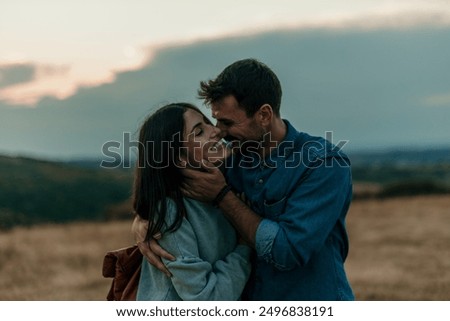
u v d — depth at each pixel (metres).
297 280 3.11
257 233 2.99
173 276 3.04
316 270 3.10
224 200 3.05
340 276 3.15
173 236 3.05
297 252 2.96
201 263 3.00
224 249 3.20
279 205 3.08
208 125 3.11
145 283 3.23
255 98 3.04
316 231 2.98
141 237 3.12
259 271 3.17
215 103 3.09
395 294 10.52
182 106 3.15
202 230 3.11
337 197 3.04
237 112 3.05
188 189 3.10
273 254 2.98
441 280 11.67
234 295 3.10
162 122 3.07
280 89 3.17
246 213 3.04
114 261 3.37
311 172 3.05
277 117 3.16
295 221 2.98
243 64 3.09
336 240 3.20
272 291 3.14
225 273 3.08
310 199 3.02
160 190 3.05
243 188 3.26
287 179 3.08
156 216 3.07
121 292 3.35
